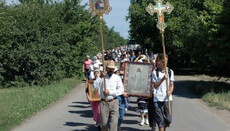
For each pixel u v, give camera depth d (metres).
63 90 22.80
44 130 11.84
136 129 11.70
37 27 25.41
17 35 25.05
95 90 11.62
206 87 21.95
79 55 33.12
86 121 13.35
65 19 34.22
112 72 9.71
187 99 18.75
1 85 25.69
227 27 20.33
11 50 25.14
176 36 36.25
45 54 25.61
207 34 21.41
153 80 9.20
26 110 15.03
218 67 23.17
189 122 12.51
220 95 18.19
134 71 11.74
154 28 38.09
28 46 25.33
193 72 38.06
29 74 25.80
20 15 25.33
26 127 12.41
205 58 23.52
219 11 20.91
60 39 26.95
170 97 9.12
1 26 24.31
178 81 29.30
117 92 9.64
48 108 16.75
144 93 11.59
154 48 39.41
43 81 25.95
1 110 14.42
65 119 13.80
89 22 34.94
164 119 9.14
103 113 9.66
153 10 9.90
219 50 20.84
